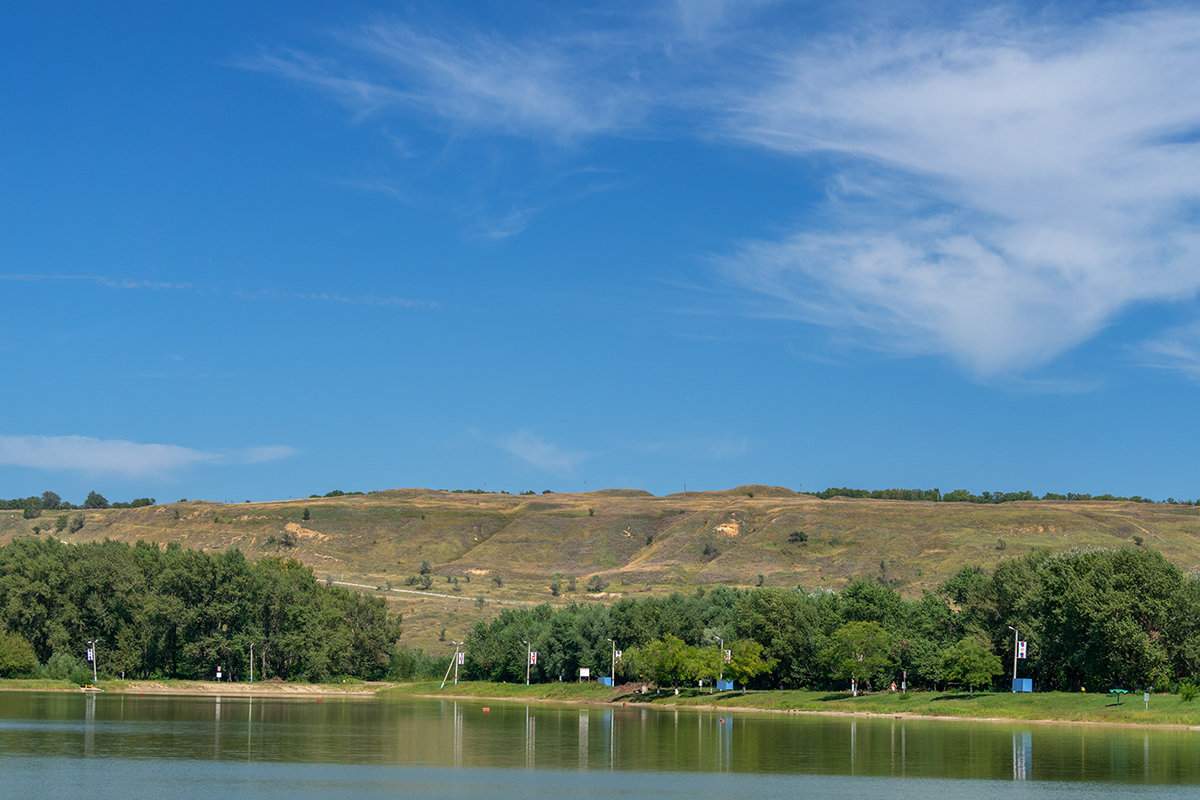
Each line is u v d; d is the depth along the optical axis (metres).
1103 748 103.88
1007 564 185.00
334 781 76.94
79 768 82.06
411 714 159.12
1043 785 77.38
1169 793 73.56
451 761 90.75
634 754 97.81
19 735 108.25
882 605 192.12
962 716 153.38
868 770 85.94
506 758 93.69
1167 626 152.88
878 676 183.75
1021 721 145.62
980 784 77.88
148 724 125.12
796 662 195.50
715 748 103.88
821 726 137.00
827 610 195.38
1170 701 143.12
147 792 70.38
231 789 72.25
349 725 131.00
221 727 122.94
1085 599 153.00
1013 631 175.88
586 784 77.06
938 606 190.75
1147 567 156.00
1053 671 168.38
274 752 95.62
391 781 77.38
